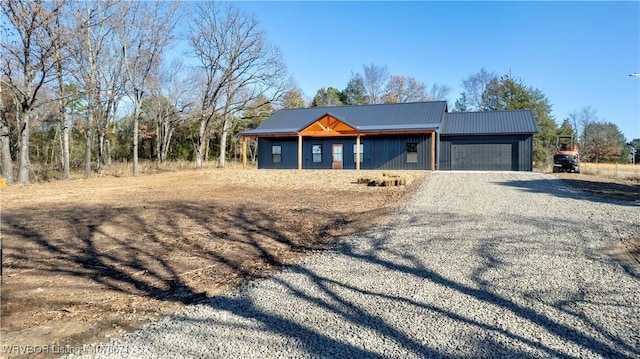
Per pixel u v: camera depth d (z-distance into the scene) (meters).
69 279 4.51
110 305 3.68
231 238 6.43
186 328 3.13
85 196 12.46
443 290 3.85
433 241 5.74
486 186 12.68
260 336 2.97
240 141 43.28
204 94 31.02
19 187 15.52
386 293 3.81
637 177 16.88
